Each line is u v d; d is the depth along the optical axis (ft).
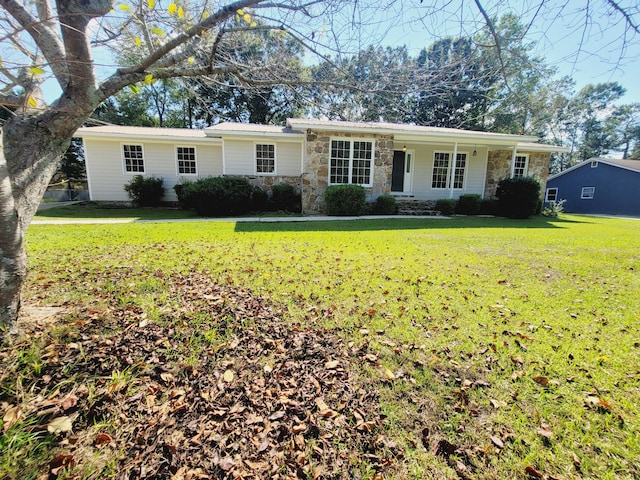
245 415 5.15
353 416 5.20
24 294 9.53
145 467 4.17
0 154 5.65
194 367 6.31
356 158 35.22
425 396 5.70
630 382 6.15
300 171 40.45
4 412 4.84
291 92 9.72
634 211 55.57
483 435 4.86
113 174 40.75
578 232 26.68
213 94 12.53
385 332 8.04
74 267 12.78
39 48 6.43
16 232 6.18
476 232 25.13
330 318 8.72
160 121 70.69
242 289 10.68
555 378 6.28
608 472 4.25
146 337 7.20
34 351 6.15
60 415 4.89
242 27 7.38
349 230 25.04
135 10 6.89
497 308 9.75
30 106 5.87
